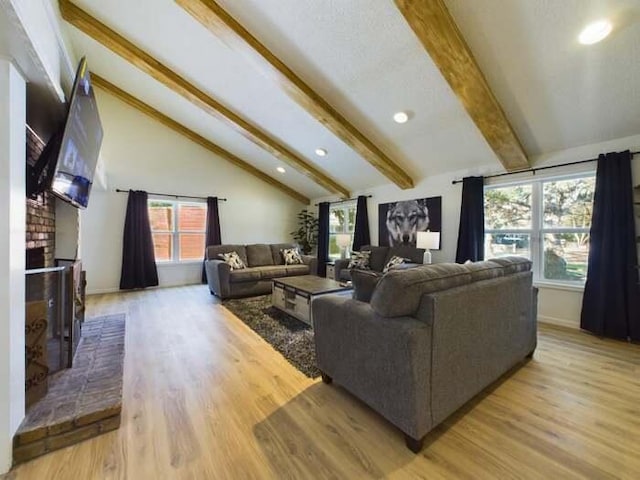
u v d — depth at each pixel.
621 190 2.88
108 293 5.00
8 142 1.34
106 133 5.07
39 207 2.37
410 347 1.41
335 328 1.91
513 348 2.17
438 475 1.31
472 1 2.05
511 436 1.56
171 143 5.70
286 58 2.95
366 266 5.13
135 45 3.43
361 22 2.42
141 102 5.28
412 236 4.92
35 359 1.66
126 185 5.27
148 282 5.40
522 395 1.94
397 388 1.49
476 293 1.76
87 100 2.08
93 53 4.07
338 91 3.29
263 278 4.92
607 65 2.31
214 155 6.21
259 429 1.61
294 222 7.38
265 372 2.25
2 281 1.33
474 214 3.97
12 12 1.08
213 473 1.31
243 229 6.64
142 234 5.32
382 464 1.37
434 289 1.59
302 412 1.76
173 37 3.21
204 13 2.53
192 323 3.42
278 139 4.97
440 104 3.14
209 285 5.05
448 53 2.29
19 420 1.42
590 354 2.57
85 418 1.52
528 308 2.35
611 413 1.74
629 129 2.85
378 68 2.86
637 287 2.80
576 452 1.44
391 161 4.52
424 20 2.08
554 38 2.17
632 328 2.81
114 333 2.82
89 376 1.95
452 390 1.63
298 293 3.51
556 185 3.51
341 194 6.26
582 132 3.04
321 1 2.32
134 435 1.55
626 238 2.84
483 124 3.01
